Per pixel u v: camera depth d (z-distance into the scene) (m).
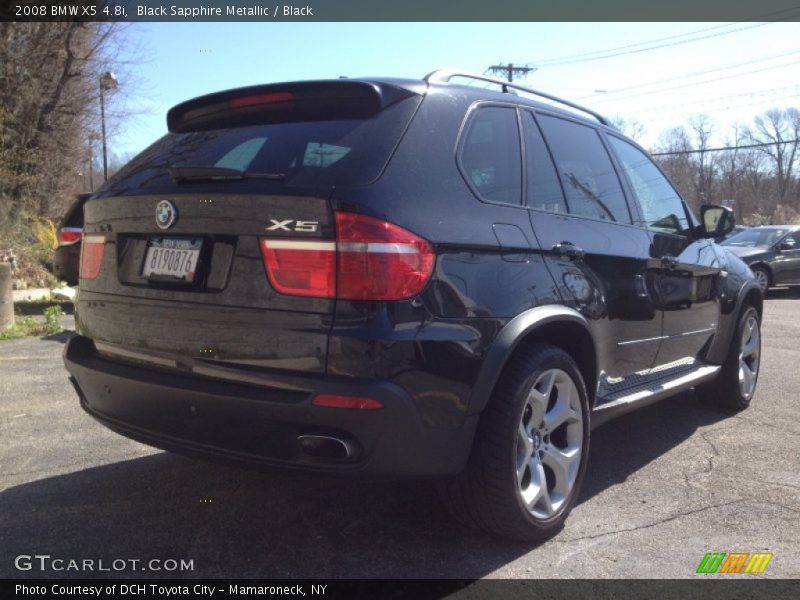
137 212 2.91
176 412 2.69
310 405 2.40
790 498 3.59
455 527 3.18
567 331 3.25
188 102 3.29
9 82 14.12
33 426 4.58
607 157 4.07
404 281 2.46
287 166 2.71
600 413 3.48
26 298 11.15
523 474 2.94
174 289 2.73
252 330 2.53
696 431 4.78
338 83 2.84
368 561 2.86
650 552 2.98
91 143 16.27
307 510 3.33
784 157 73.25
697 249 4.73
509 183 3.14
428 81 3.03
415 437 2.50
